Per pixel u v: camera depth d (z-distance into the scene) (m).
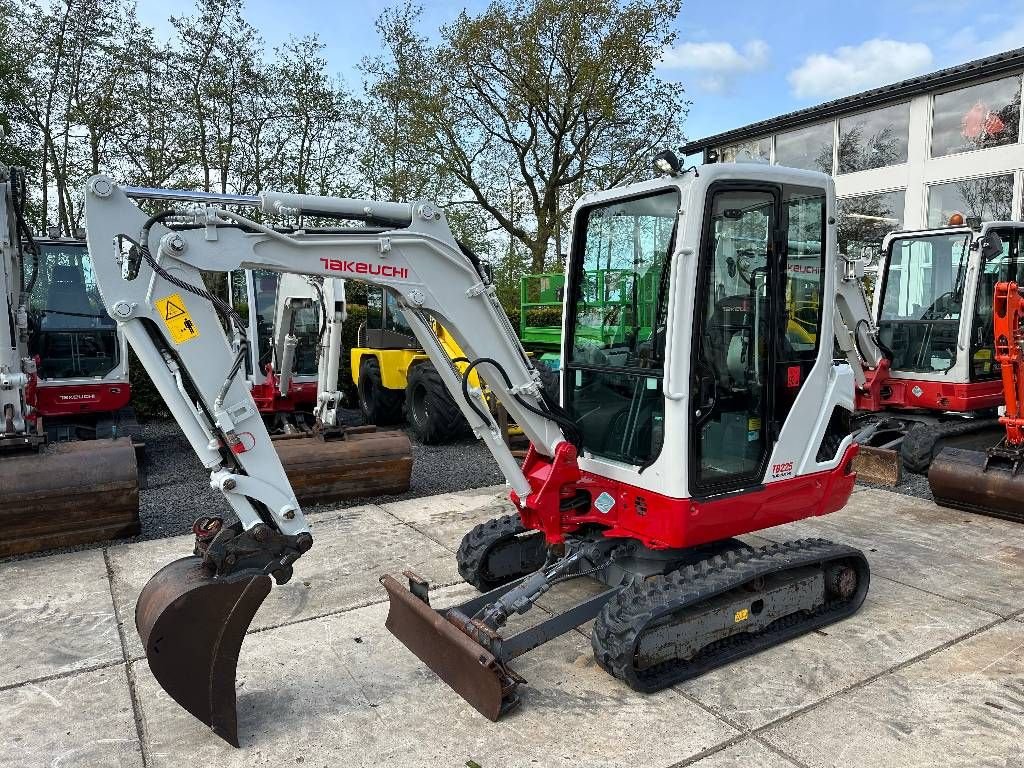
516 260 18.53
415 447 8.87
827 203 3.78
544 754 2.85
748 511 3.63
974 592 4.36
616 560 3.79
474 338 3.43
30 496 5.01
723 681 3.37
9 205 5.48
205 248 2.86
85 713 3.17
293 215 3.09
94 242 2.74
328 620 4.07
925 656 3.59
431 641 3.36
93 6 13.54
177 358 2.92
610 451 3.85
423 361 9.16
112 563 4.92
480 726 3.04
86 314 8.08
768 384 3.66
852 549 3.96
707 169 3.27
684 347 3.30
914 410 7.77
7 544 5.00
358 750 2.89
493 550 4.27
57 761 2.84
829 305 3.88
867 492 6.60
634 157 17.77
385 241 3.14
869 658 3.57
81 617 4.11
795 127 15.31
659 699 3.22
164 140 14.51
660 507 3.45
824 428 3.91
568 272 4.08
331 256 3.07
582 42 16.75
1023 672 3.43
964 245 7.21
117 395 8.23
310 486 6.26
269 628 3.98
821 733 2.97
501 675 3.04
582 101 16.89
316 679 3.44
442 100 16.97
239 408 2.94
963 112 12.60
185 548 5.21
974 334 7.09
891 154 13.77
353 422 11.23
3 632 3.94
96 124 13.93
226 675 2.89
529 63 16.78
